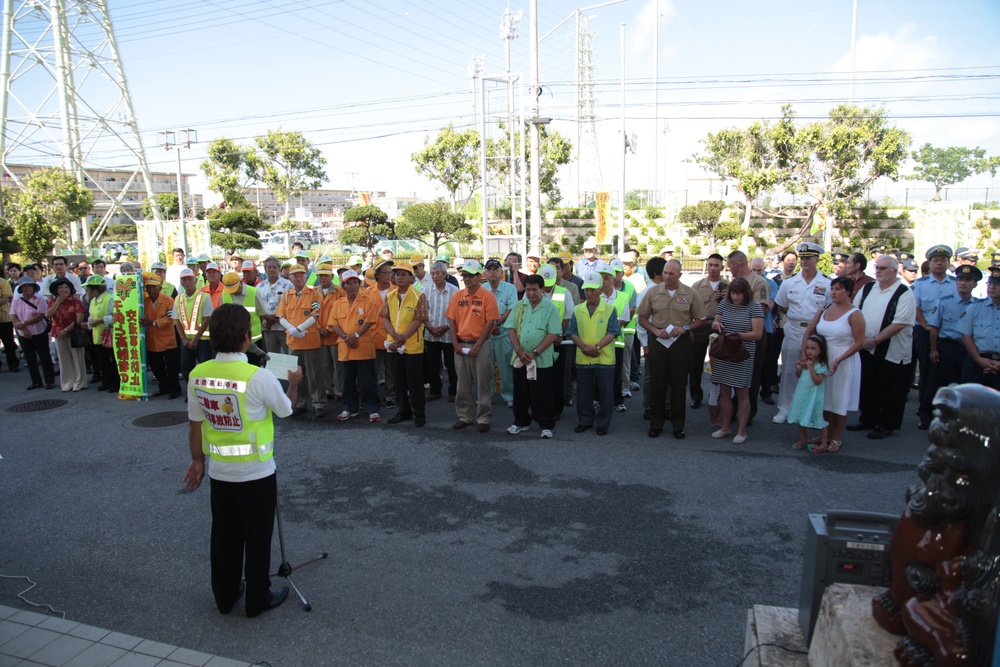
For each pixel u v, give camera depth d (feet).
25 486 20.11
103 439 24.81
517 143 133.28
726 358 22.45
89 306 32.76
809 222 116.98
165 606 13.41
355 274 25.98
